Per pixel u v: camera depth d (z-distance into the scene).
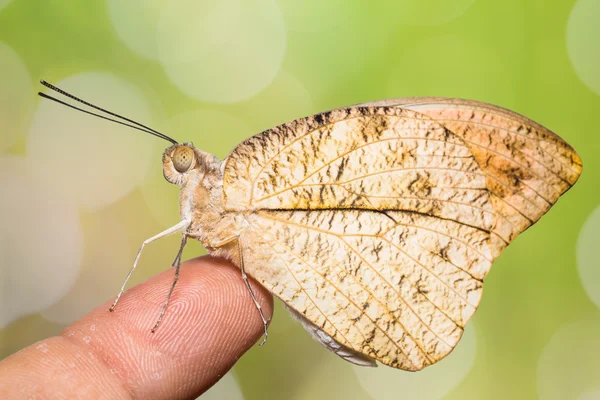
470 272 0.25
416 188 0.25
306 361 0.32
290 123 0.25
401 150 0.25
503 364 0.31
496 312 0.31
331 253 0.25
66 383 0.25
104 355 0.26
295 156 0.25
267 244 0.25
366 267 0.25
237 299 0.27
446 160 0.25
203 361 0.27
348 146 0.25
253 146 0.25
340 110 0.25
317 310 0.25
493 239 0.25
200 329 0.27
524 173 0.25
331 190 0.25
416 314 0.25
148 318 0.27
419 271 0.25
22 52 0.33
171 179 0.26
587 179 0.32
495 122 0.25
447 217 0.25
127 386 0.26
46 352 0.26
